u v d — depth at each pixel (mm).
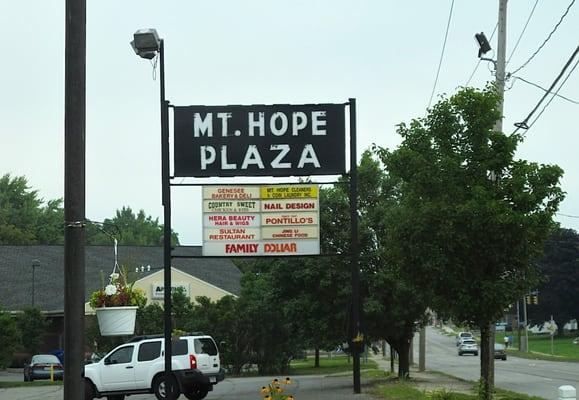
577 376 37281
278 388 14531
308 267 25094
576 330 110875
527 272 14922
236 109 16062
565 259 91125
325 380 31328
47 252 55125
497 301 14414
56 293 50312
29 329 43656
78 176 8297
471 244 14281
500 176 15070
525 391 26516
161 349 23453
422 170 14828
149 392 23328
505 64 21125
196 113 16000
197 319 43719
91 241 95000
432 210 14398
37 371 39969
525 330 78375
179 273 53406
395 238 15062
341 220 25469
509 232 14109
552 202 14781
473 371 43625
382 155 15438
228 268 61312
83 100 8414
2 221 81812
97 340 38625
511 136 15070
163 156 15617
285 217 16453
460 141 15172
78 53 8422
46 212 91250
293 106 16141
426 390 21312
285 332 43812
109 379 23438
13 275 51719
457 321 15258
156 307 43438
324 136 16156
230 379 38156
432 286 14852
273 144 16094
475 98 15062
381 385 24750
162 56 15438
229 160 15984
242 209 16422
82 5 8469
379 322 25234
